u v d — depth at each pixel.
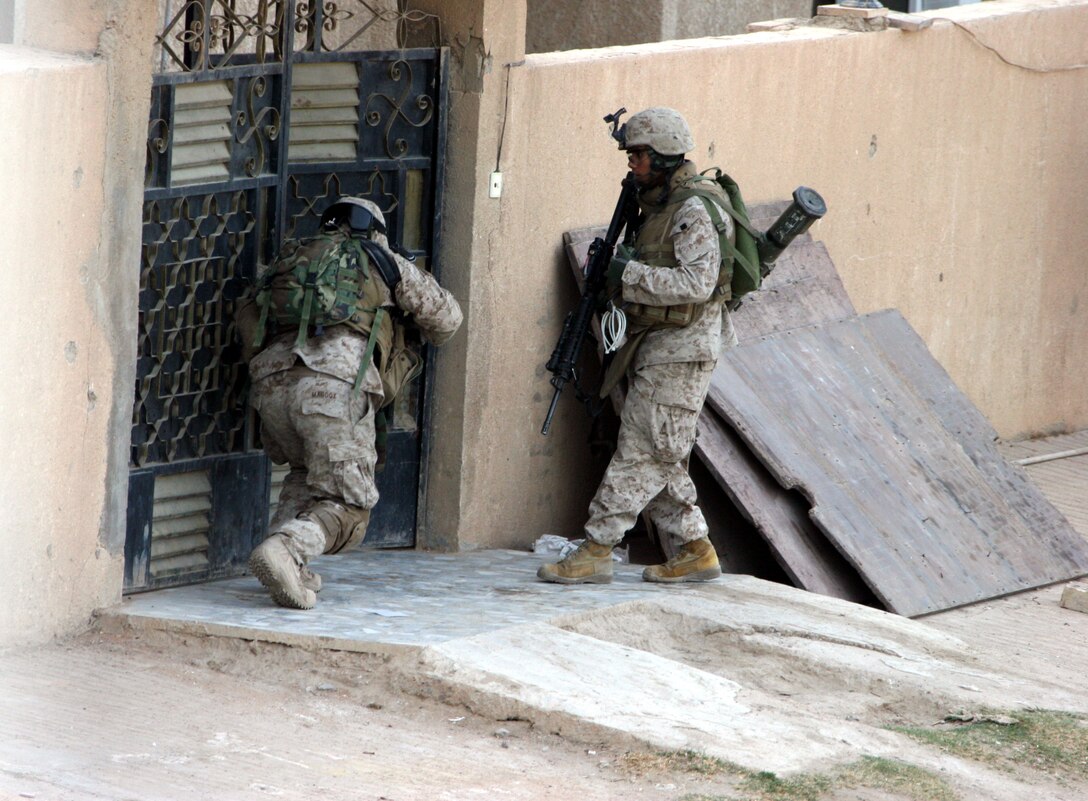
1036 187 42.81
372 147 28.69
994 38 40.41
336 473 24.52
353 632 22.72
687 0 45.62
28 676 21.53
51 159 21.92
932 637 26.83
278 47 26.77
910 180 39.00
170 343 25.62
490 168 29.47
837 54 36.28
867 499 31.66
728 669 24.31
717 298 26.11
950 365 41.56
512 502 31.25
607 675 22.08
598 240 26.97
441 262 29.70
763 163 35.12
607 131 31.59
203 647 23.00
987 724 22.72
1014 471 35.09
